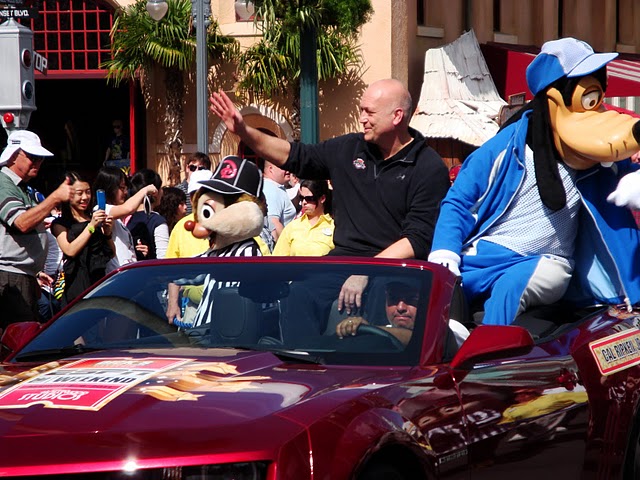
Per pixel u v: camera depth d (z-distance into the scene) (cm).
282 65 2558
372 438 497
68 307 656
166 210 1439
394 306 611
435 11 2802
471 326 730
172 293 642
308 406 496
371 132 861
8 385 531
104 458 458
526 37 3114
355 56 2602
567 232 794
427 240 851
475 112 2603
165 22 2556
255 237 899
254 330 614
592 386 688
